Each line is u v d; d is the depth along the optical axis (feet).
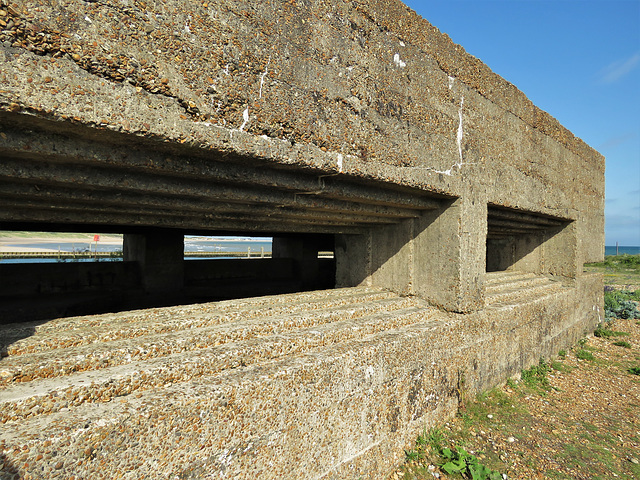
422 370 11.74
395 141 10.90
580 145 24.70
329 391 8.81
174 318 9.13
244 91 7.30
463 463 10.66
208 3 6.83
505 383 16.53
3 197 7.06
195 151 6.87
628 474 11.23
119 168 6.86
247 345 8.34
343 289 14.52
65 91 5.25
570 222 24.07
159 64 6.16
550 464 11.43
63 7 5.27
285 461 7.86
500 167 16.12
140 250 21.97
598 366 20.80
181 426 6.24
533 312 18.57
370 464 9.96
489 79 15.58
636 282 63.16
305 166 8.38
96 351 6.78
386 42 10.83
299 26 8.46
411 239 14.55
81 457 5.21
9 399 5.26
